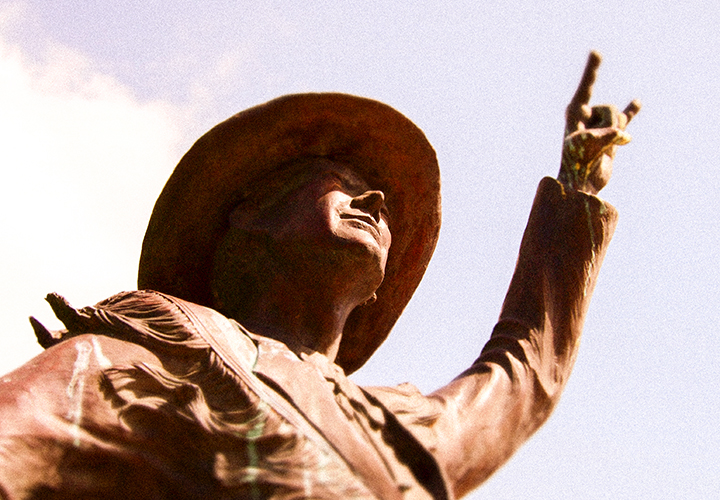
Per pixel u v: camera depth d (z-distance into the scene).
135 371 9.64
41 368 9.45
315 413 9.88
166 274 12.63
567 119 13.41
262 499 9.20
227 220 12.55
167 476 9.24
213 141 12.32
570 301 12.45
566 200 12.89
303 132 12.45
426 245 13.11
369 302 12.63
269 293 11.65
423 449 10.03
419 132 12.65
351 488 9.40
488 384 11.49
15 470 8.73
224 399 9.72
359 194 12.37
